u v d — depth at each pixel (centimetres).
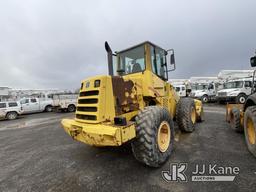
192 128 500
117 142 235
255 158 315
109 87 289
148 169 295
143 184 252
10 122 1205
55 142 533
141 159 281
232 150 358
